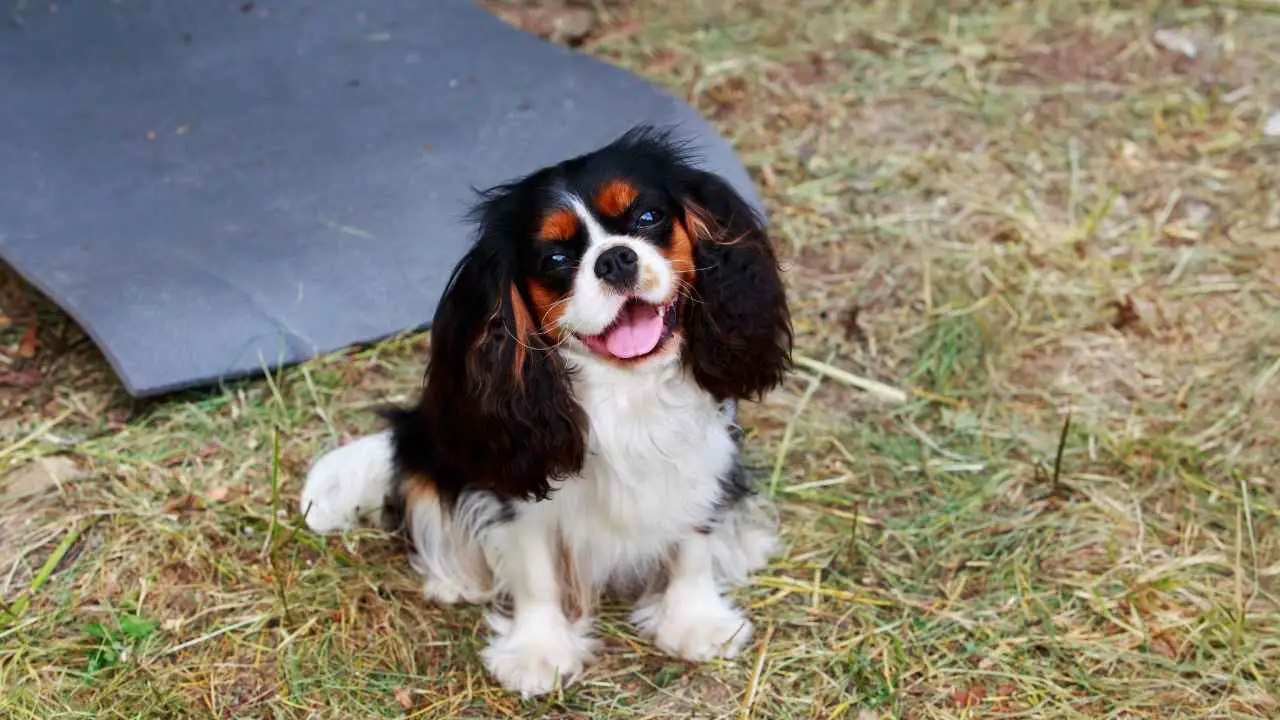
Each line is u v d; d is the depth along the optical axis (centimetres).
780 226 239
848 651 192
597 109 249
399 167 241
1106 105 259
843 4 280
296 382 218
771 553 202
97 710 187
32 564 199
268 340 219
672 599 196
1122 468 210
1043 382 220
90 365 222
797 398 218
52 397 218
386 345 222
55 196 236
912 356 223
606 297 178
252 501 206
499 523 192
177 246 229
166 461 210
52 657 191
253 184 238
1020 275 232
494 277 182
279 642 193
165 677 190
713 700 189
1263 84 262
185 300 221
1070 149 251
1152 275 233
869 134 254
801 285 232
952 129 255
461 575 199
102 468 209
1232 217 241
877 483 209
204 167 241
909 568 200
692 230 185
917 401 218
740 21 277
